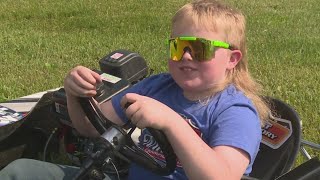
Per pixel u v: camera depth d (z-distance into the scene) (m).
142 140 1.56
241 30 1.46
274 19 4.95
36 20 4.76
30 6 5.26
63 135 1.95
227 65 1.44
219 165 1.26
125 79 1.90
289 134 1.65
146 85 1.62
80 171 1.27
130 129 1.35
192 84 1.42
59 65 3.49
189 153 1.25
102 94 1.67
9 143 1.90
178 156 1.26
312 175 1.44
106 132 1.28
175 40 1.39
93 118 1.47
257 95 1.56
